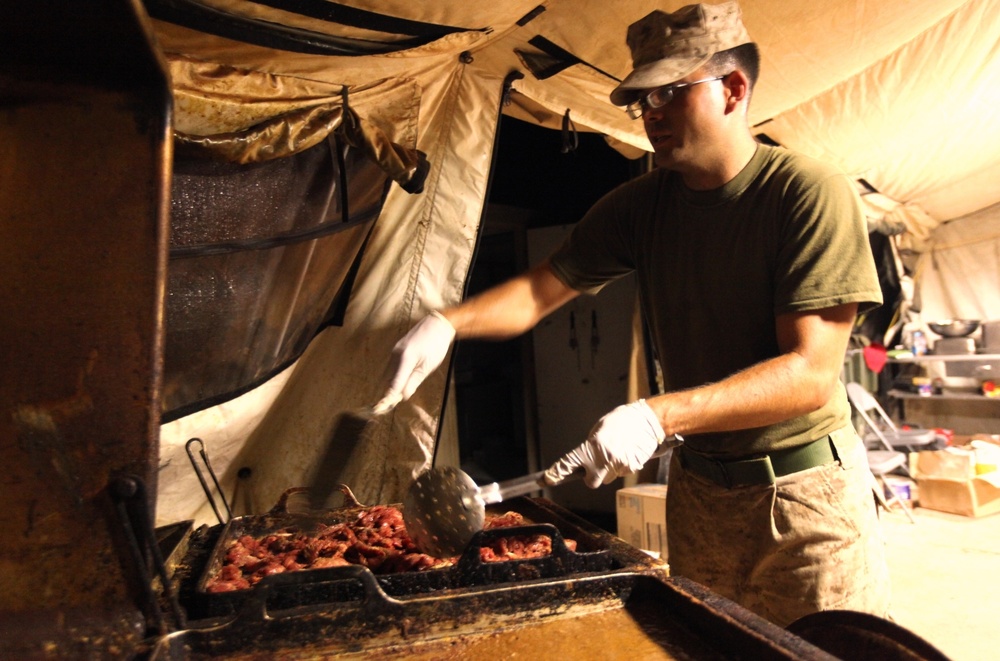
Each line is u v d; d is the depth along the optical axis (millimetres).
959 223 5391
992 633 2709
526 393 4695
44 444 836
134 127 826
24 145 817
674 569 1584
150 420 852
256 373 1956
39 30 742
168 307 1584
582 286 1745
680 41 1289
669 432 1177
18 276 822
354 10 1472
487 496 1181
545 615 1022
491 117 2230
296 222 1852
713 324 1442
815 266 1244
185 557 1350
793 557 1354
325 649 945
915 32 2654
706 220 1426
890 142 3727
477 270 5305
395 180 1966
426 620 980
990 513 4332
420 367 1554
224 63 1497
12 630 814
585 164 4852
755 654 822
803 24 2295
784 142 3529
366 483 2324
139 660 837
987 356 4867
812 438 1355
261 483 2270
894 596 3105
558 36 2016
